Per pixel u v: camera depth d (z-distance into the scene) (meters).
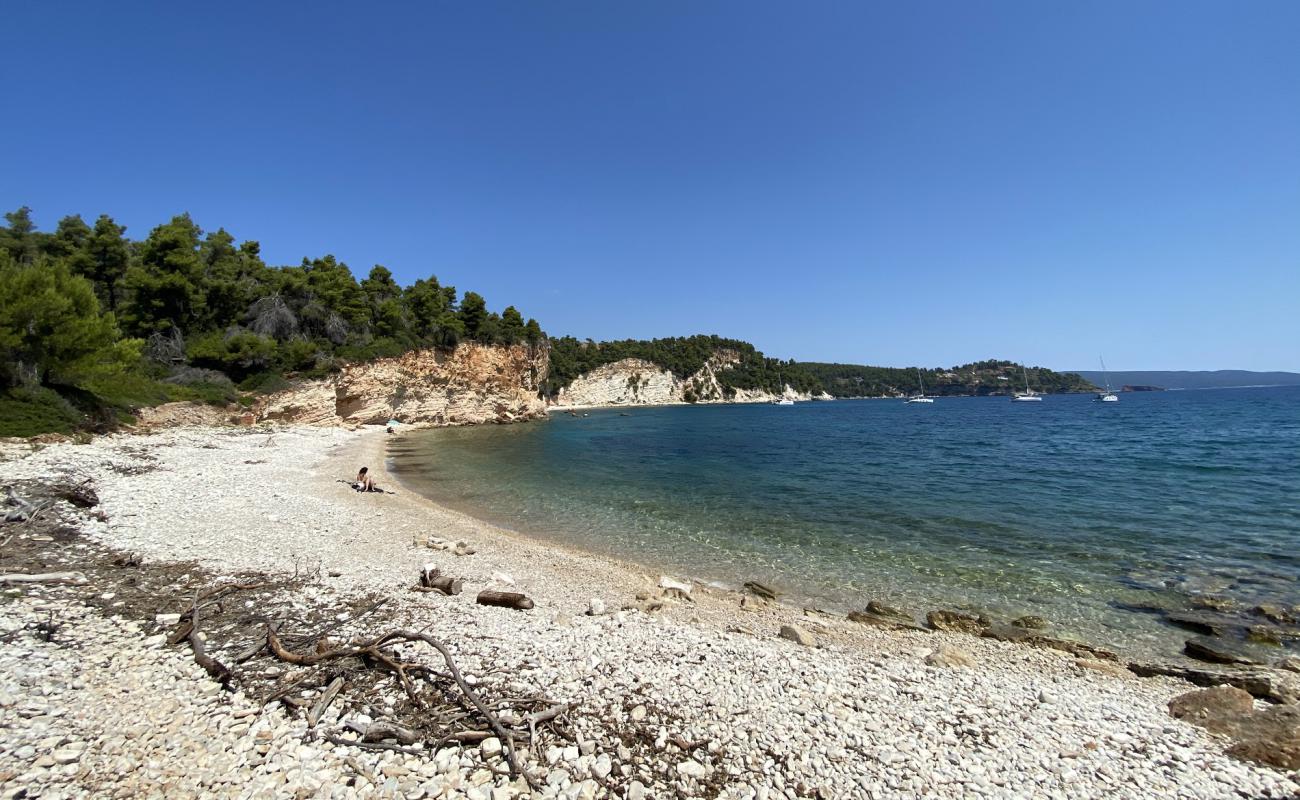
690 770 6.04
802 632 10.90
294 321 59.22
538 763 6.10
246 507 19.27
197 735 6.18
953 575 15.34
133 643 8.28
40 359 28.50
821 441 56.25
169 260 48.62
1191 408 97.44
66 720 6.20
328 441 44.84
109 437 30.33
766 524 21.06
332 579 12.31
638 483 30.47
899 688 8.26
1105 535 18.61
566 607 12.03
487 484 30.12
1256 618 12.22
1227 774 6.26
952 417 97.38
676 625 10.96
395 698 7.25
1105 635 11.67
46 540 12.91
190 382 46.56
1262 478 27.67
